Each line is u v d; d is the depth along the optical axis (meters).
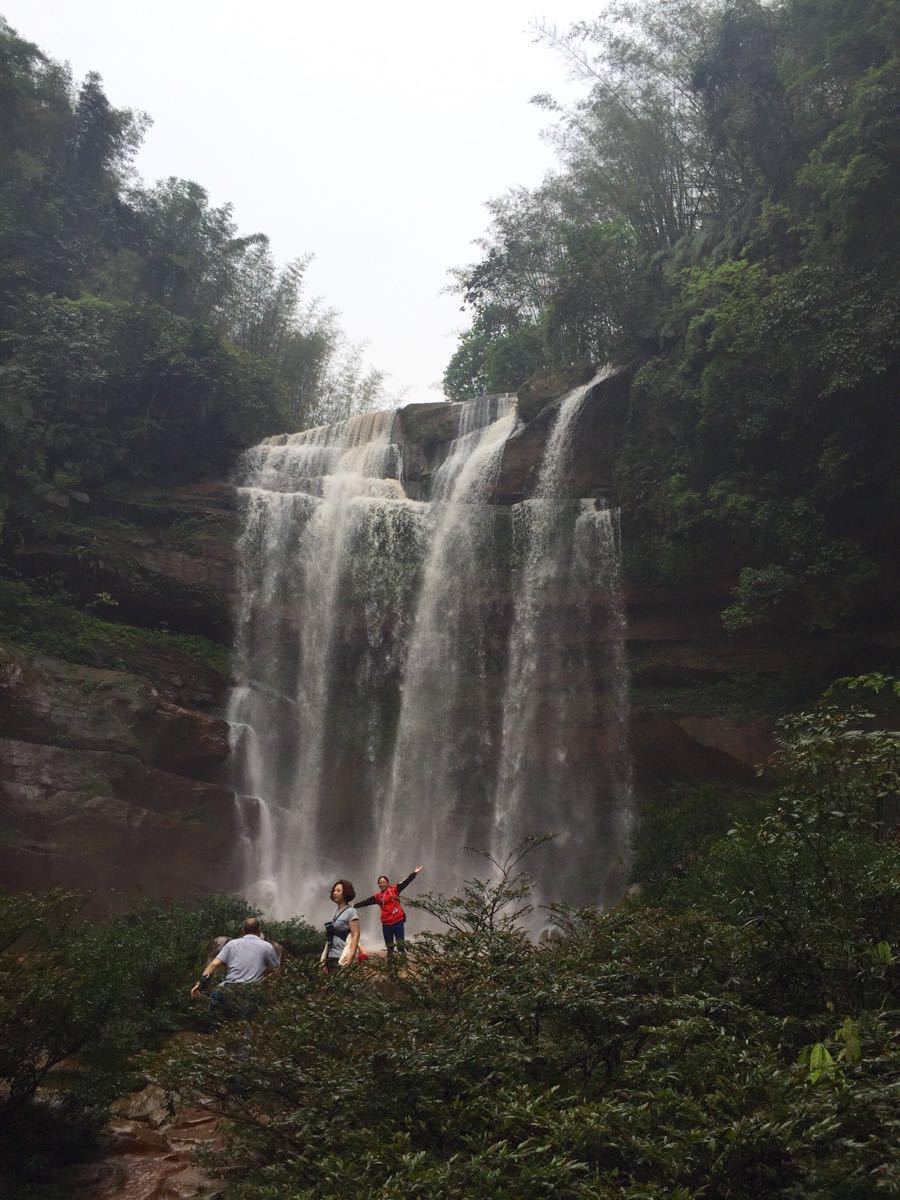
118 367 28.81
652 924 6.11
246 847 22.31
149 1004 9.86
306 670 26.05
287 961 6.25
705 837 15.83
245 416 30.58
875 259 19.84
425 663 25.38
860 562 20.05
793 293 20.08
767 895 6.49
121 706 20.95
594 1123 3.83
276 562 26.78
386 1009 5.08
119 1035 7.09
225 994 6.45
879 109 19.36
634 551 23.62
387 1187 3.62
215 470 29.83
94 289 33.94
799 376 20.50
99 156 37.72
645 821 19.50
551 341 29.17
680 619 23.28
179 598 25.53
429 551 26.28
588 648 23.83
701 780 21.91
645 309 25.70
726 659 22.42
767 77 24.47
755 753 21.09
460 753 24.34
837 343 19.28
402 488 28.53
